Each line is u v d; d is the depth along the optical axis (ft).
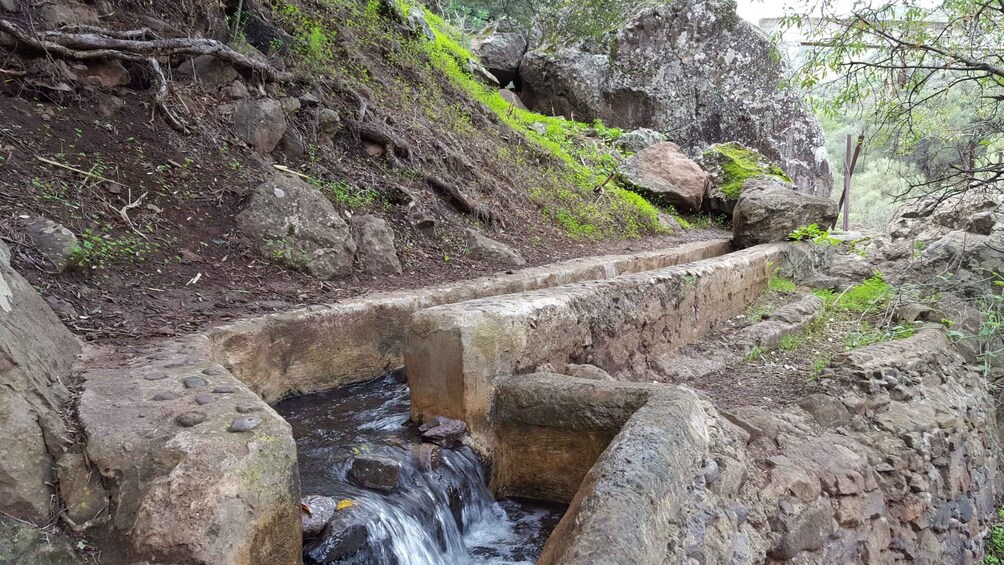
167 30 18.88
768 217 31.45
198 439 6.74
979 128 24.97
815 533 11.79
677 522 8.28
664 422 9.77
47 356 8.27
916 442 15.81
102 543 6.09
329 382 14.07
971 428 19.22
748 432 13.39
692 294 20.75
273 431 7.11
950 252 26.81
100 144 15.31
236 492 6.32
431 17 48.32
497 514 11.62
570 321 14.78
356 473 9.82
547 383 12.10
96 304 11.82
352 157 21.84
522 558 10.23
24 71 15.10
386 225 18.62
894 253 30.07
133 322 11.57
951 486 16.79
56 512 6.28
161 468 6.41
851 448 14.47
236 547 6.09
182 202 15.57
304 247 16.24
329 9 28.68
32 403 6.89
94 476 6.50
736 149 45.96
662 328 19.15
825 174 57.26
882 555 13.51
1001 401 21.97
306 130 20.79
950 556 15.98
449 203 23.40
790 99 54.13
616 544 6.69
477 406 11.87
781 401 16.55
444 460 10.85
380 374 15.05
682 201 41.06
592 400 11.63
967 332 22.71
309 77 22.31
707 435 10.94
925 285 25.20
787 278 29.25
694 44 52.13
